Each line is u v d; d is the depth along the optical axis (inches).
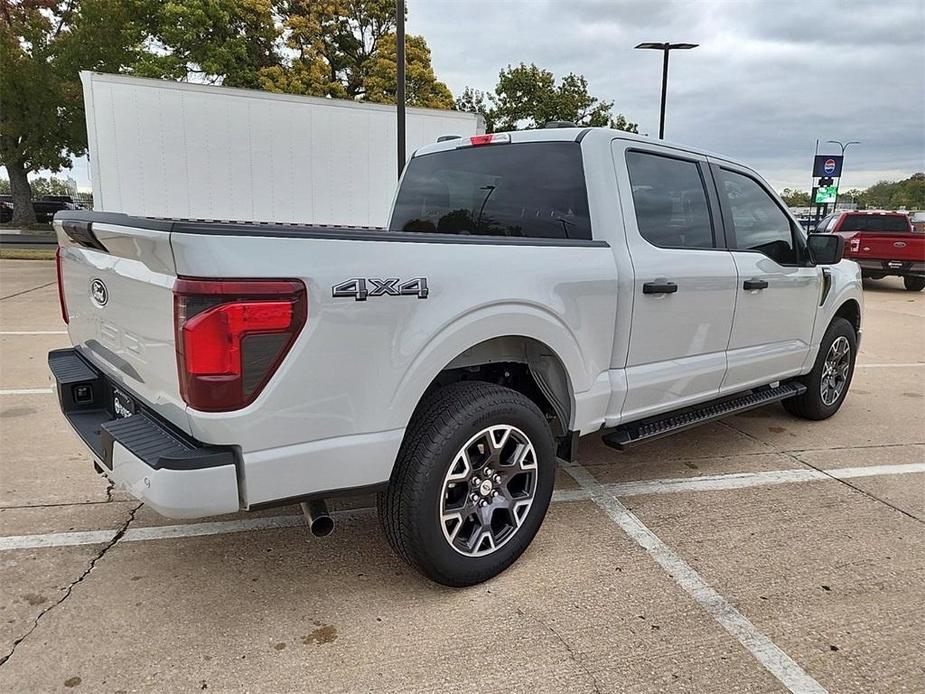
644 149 136.7
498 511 111.5
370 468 92.3
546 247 112.7
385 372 91.0
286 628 96.8
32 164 1098.7
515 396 108.0
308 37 994.7
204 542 121.6
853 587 111.3
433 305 95.2
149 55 917.8
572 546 123.2
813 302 181.8
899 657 93.9
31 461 155.7
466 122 545.3
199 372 77.8
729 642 96.2
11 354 259.1
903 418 211.9
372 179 513.3
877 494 150.0
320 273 83.7
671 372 139.1
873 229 661.9
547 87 1212.5
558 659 91.5
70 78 1008.9
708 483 154.6
